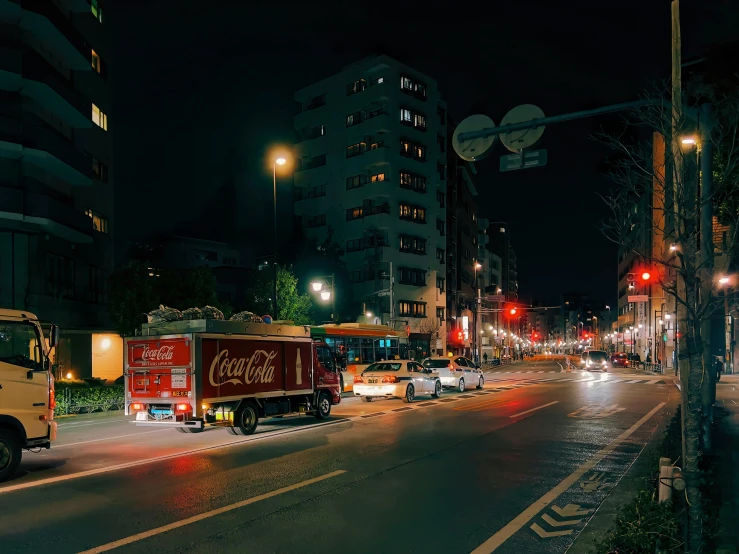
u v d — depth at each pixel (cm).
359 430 1427
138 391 1328
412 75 5953
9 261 2444
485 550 585
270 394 1450
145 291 2353
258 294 3684
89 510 720
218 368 1315
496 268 11581
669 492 579
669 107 741
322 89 6222
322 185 6216
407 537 622
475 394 2555
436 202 6350
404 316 5725
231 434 1381
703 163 898
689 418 493
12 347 948
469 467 977
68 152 2662
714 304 544
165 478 897
